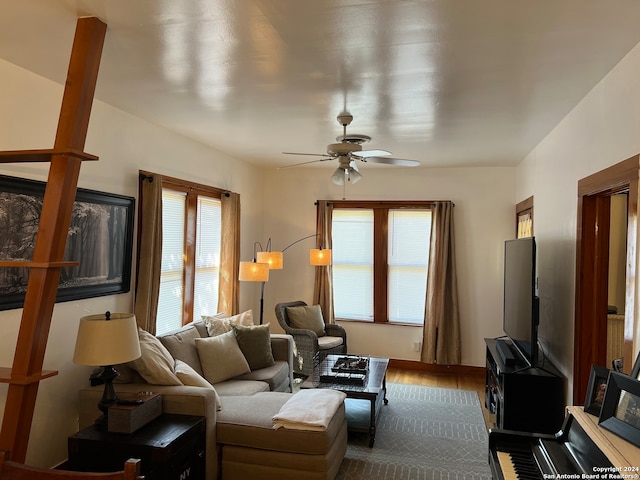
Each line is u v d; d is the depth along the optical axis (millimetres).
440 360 5605
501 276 5609
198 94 2992
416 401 4602
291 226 6223
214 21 1941
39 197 2734
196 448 2672
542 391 3299
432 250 5684
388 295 5977
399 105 3141
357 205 6008
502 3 1753
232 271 5074
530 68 2441
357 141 3932
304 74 2574
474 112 3295
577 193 3076
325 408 2938
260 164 5902
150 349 3094
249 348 4109
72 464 2473
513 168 5609
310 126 3824
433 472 3117
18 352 1807
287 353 4445
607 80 2523
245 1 1766
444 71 2492
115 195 3379
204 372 3721
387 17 1883
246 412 2988
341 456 3084
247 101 3127
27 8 1860
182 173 4285
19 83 2609
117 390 2885
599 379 1800
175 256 4258
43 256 1822
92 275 3176
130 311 3611
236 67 2484
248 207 5832
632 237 2166
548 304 3855
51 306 1866
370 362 4352
